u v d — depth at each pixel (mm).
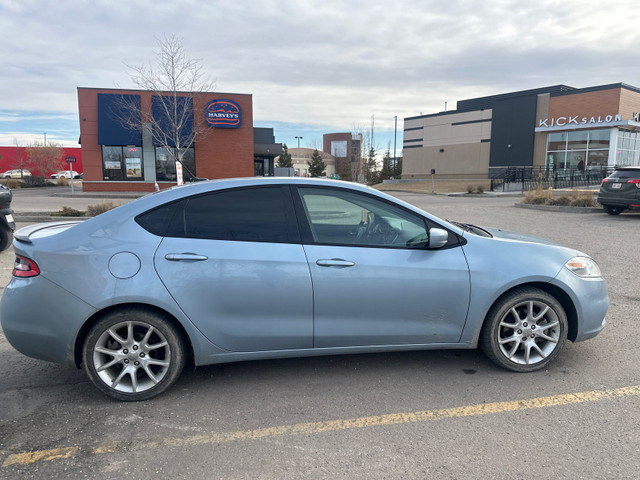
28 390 3434
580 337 3695
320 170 75188
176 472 2500
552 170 34062
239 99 27812
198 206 3322
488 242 3596
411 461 2574
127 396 3230
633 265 7234
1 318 3178
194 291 3156
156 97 26344
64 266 3086
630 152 32656
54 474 2479
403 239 3484
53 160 52719
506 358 3609
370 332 3404
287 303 3273
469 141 42344
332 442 2768
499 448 2682
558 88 37062
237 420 3021
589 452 2629
